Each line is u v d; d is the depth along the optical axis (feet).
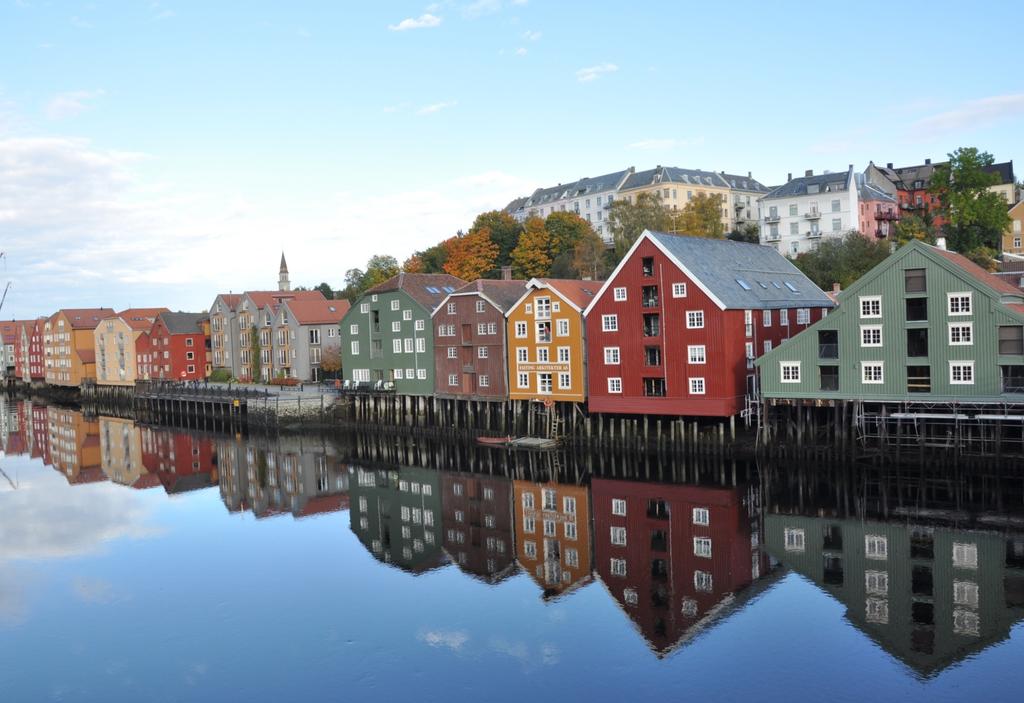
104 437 283.38
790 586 98.89
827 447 152.05
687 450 169.78
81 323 447.83
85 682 82.94
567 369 195.31
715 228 338.54
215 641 91.86
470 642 88.84
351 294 443.32
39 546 133.28
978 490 135.23
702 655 82.43
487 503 152.76
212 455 229.04
